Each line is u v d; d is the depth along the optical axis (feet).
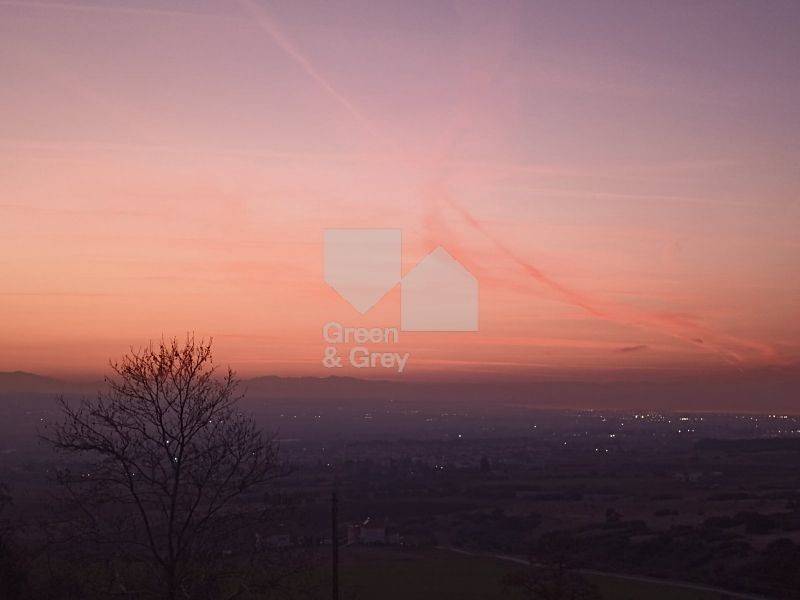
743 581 179.01
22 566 75.20
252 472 57.31
